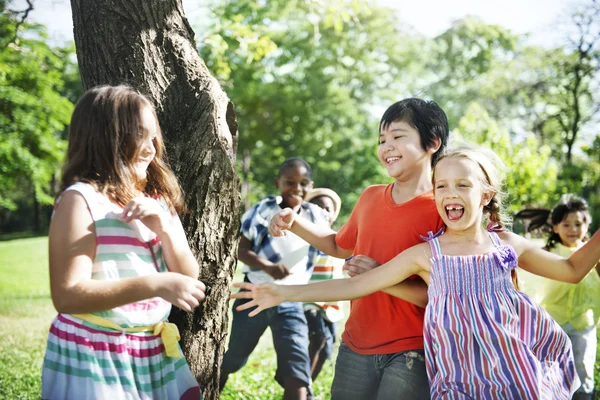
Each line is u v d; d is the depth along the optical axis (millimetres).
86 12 3146
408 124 3051
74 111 2463
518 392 2621
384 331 2965
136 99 2463
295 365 4367
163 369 2451
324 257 5297
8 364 6105
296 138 28984
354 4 6660
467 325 2686
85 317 2264
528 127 24297
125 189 2389
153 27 3158
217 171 3107
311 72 28266
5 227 33594
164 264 2490
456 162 2797
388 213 3090
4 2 5984
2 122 18812
